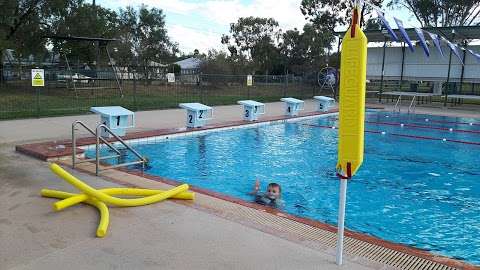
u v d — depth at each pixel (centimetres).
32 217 436
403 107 2231
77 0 2527
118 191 509
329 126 1460
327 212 588
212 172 792
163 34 3988
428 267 344
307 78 2922
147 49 3847
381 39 2591
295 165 868
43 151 747
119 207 473
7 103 1620
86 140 919
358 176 801
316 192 685
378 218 571
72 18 2448
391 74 2594
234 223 431
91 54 2691
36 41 2398
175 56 4331
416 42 2481
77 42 2567
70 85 2242
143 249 363
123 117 955
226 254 356
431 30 2148
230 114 1591
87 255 348
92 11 2555
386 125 1568
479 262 440
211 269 327
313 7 3762
